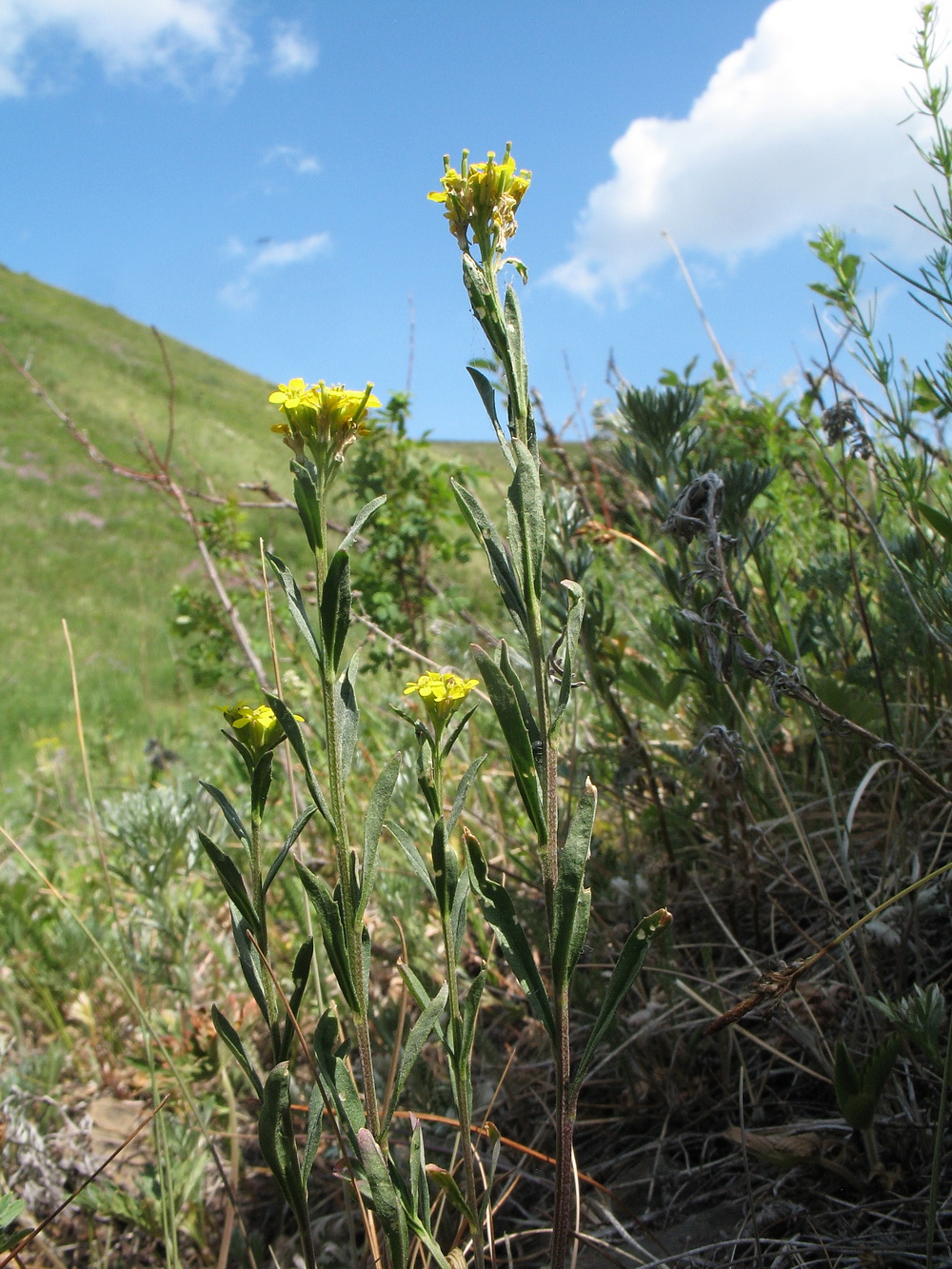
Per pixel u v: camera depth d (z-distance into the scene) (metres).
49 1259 2.07
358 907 1.03
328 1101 1.12
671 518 1.86
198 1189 2.09
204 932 2.91
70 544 20.89
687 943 2.30
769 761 2.09
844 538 3.03
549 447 4.07
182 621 5.18
